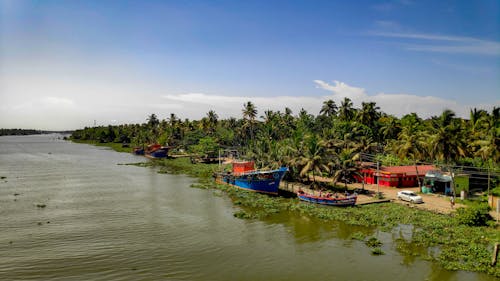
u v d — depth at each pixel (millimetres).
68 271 33062
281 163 77875
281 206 58500
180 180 89312
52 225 47438
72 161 139125
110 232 44625
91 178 91750
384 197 61438
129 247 39375
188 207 58531
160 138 186250
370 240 40469
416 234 42375
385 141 112312
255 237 43000
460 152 62562
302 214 53344
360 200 59500
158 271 33375
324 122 134625
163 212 55031
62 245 39781
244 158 110938
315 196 59188
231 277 32344
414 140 69750
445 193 63156
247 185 72375
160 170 109688
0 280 30984
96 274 32531
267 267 34469
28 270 33125
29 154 175750
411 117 115188
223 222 49406
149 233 44406
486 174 62125
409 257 36188
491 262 33281
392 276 32219
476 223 44781
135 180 88812
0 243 40250
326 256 37000
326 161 68500
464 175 61312
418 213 51031
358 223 47156
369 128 102750
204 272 33281
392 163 87125
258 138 129625
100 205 59688
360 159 79250
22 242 40594
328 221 49219
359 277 32219
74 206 58875
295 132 104438
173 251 38344
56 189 75000
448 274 32188
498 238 39500
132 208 57625
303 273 33188
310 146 69375
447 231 42812
